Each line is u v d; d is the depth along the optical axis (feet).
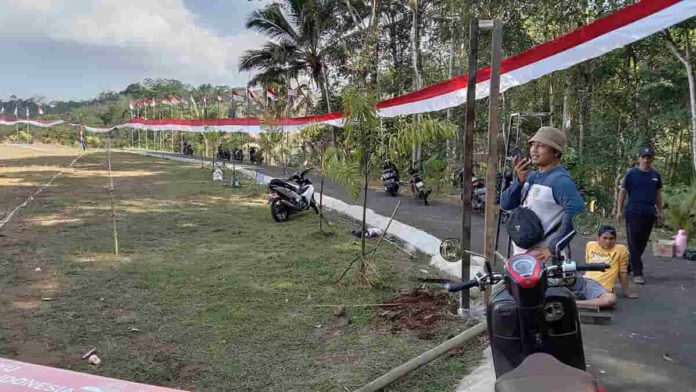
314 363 14.08
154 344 15.25
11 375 6.63
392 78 76.02
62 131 229.86
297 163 65.92
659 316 16.44
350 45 82.74
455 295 18.98
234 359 14.32
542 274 8.62
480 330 14.46
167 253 26.53
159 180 68.08
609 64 44.14
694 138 35.12
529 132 57.52
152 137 214.48
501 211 16.39
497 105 15.76
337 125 42.29
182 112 152.35
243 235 31.58
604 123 45.03
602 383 12.02
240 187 59.67
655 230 32.78
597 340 14.56
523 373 6.64
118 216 38.27
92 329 16.29
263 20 84.64
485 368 12.97
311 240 30.07
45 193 51.72
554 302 9.05
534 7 46.70
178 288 20.53
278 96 61.52
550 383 6.31
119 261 24.71
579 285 17.07
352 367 13.78
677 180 47.14
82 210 40.98
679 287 19.67
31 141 209.56
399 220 36.24
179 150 175.22
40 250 26.68
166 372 13.51
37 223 34.76
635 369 12.74
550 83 51.88
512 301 9.21
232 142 71.87
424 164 56.85
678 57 36.27
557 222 12.00
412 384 12.65
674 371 12.61
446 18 59.31
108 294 19.70
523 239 10.89
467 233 16.58
